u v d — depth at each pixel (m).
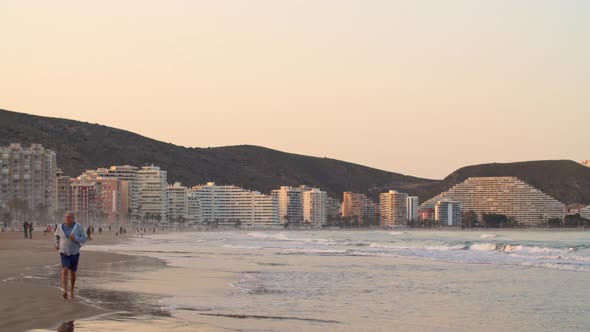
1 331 15.73
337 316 21.17
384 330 18.81
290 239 144.62
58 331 15.91
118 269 38.41
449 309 23.47
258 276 35.78
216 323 18.56
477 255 60.12
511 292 28.92
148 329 16.75
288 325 18.95
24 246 68.19
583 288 30.72
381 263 48.78
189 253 65.06
